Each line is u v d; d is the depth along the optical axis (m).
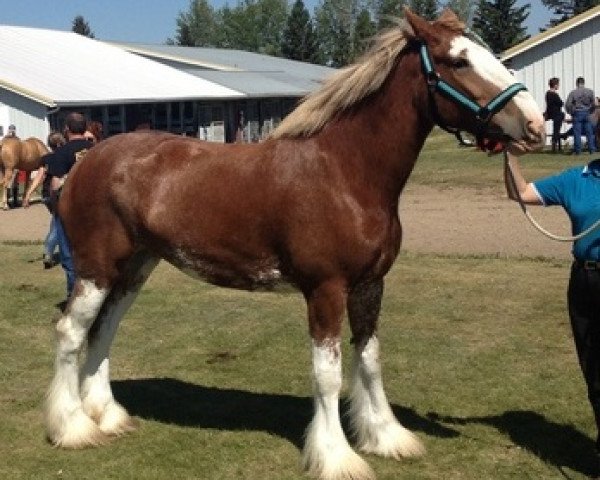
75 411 4.82
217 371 6.19
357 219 4.09
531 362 6.20
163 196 4.50
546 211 13.30
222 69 42.66
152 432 5.00
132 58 35.75
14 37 32.59
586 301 4.08
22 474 4.45
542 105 23.75
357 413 4.67
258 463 4.53
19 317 7.83
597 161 4.09
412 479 4.29
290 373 6.11
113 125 28.27
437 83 3.99
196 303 8.22
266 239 4.30
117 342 6.95
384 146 4.12
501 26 68.31
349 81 4.15
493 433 4.89
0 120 23.08
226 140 35.91
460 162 20.66
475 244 10.99
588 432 4.88
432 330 7.08
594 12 22.52
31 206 17.36
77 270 4.79
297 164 4.20
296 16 73.69
